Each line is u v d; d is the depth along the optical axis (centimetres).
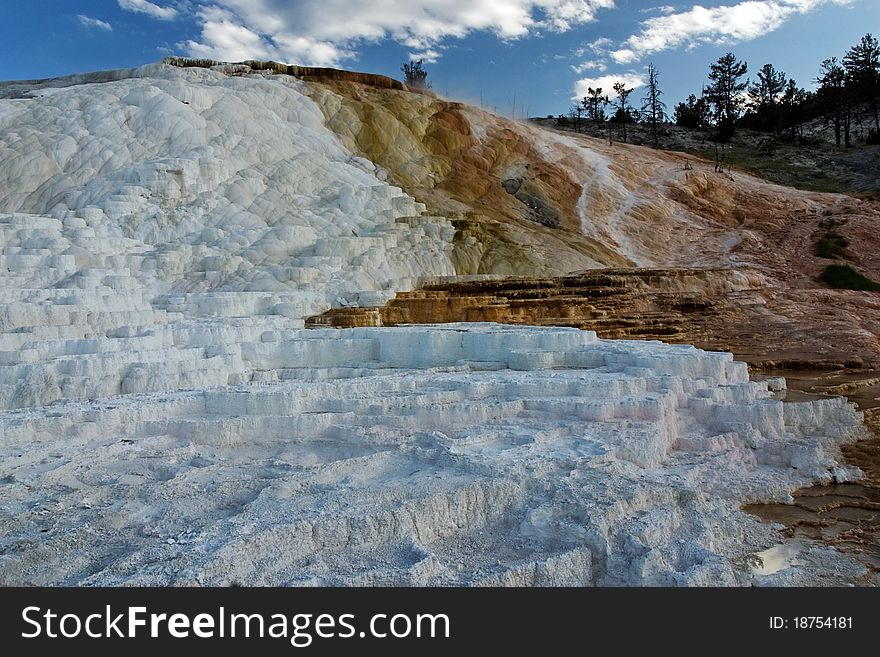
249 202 2091
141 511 536
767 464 780
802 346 1501
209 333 1148
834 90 4700
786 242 2653
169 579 410
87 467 631
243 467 647
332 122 2909
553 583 464
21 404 858
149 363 952
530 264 2127
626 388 855
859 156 3969
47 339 1067
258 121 2589
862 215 2731
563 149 3297
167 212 1936
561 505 536
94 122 2339
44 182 2105
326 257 1822
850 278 2289
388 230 2084
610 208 2841
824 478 746
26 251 1465
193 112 2467
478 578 444
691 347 1126
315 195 2269
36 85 3102
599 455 638
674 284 1973
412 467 622
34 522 509
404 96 3356
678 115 5569
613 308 1720
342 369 1066
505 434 697
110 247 1695
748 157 4212
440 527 521
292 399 795
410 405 780
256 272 1684
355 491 535
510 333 1087
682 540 533
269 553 450
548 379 870
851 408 959
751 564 542
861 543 592
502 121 3422
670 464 716
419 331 1151
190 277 1664
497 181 2927
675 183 3031
